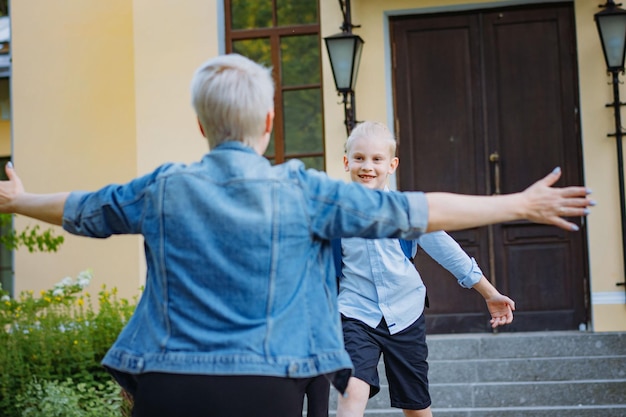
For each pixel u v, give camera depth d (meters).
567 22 7.46
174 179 2.13
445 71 7.59
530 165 7.47
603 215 7.21
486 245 7.52
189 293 2.04
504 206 2.10
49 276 8.20
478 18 7.56
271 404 2.01
